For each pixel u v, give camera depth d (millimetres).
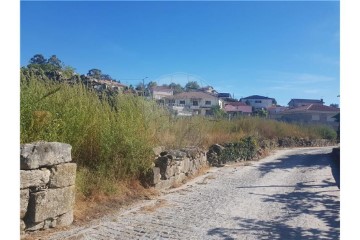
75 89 7090
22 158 4113
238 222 5379
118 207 5887
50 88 6539
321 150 20344
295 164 13156
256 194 7516
